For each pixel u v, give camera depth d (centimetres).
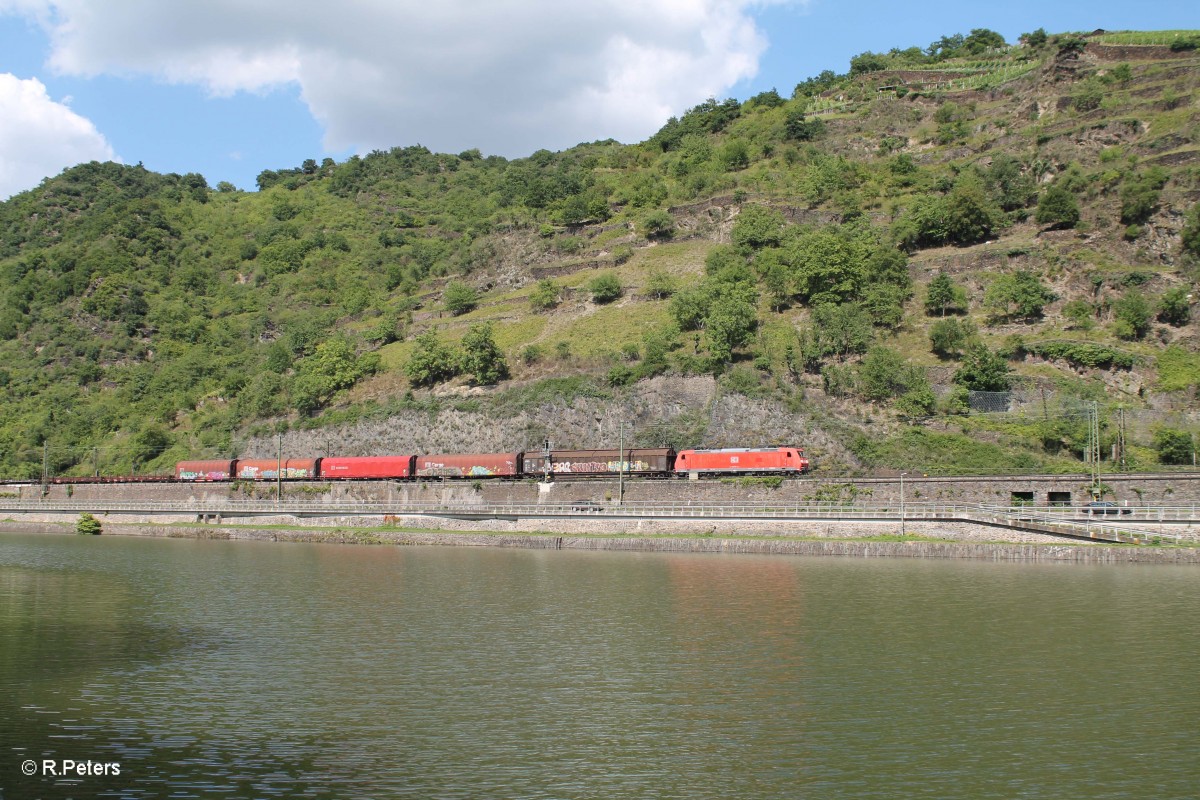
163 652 5916
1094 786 3788
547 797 3691
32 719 4588
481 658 5759
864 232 15675
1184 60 17438
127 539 12769
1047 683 5166
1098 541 9262
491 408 14250
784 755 4128
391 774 3919
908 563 9288
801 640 6159
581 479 12206
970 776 3894
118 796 3669
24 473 16975
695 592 7869
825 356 13175
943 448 11294
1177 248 13425
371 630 6538
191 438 16925
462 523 12012
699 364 13200
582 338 15575
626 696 4981
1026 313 13225
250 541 12325
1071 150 16088
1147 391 11656
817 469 11594
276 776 3891
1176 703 4806
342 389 16325
